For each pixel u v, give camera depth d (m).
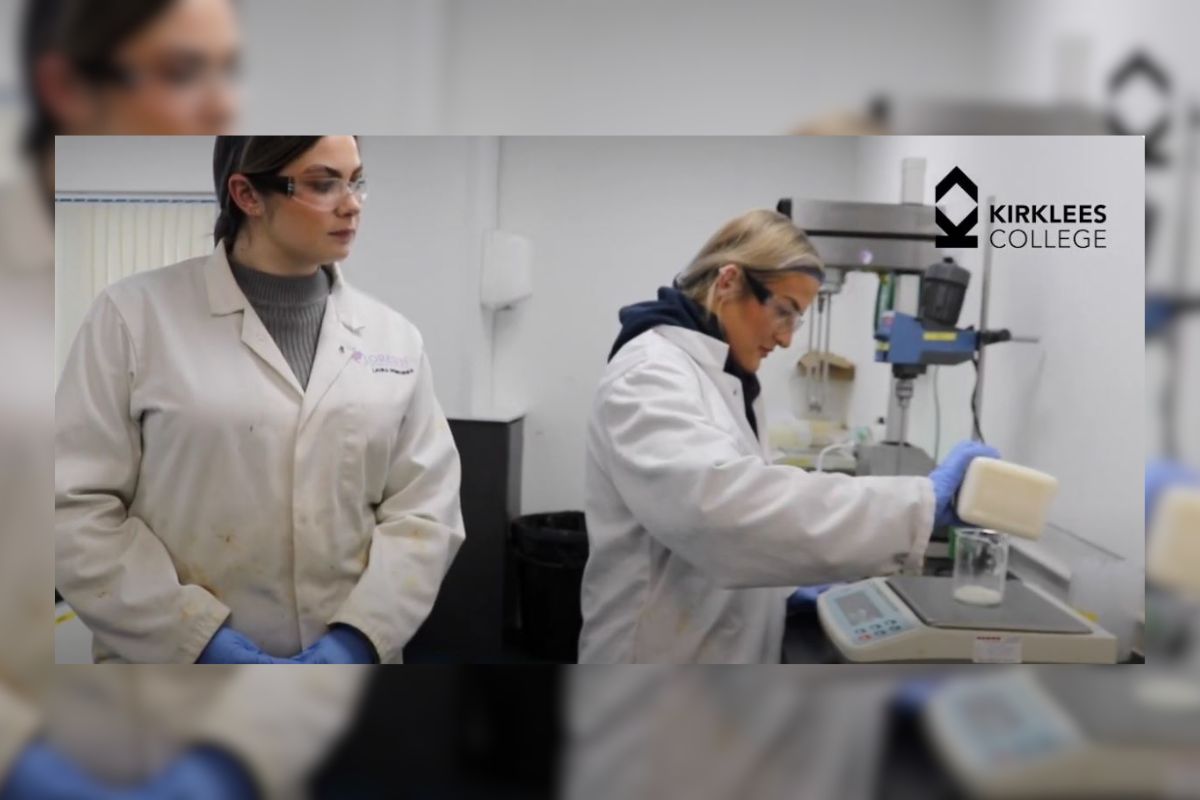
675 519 0.99
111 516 1.12
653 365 1.09
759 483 0.97
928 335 1.35
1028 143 1.33
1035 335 1.33
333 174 1.18
